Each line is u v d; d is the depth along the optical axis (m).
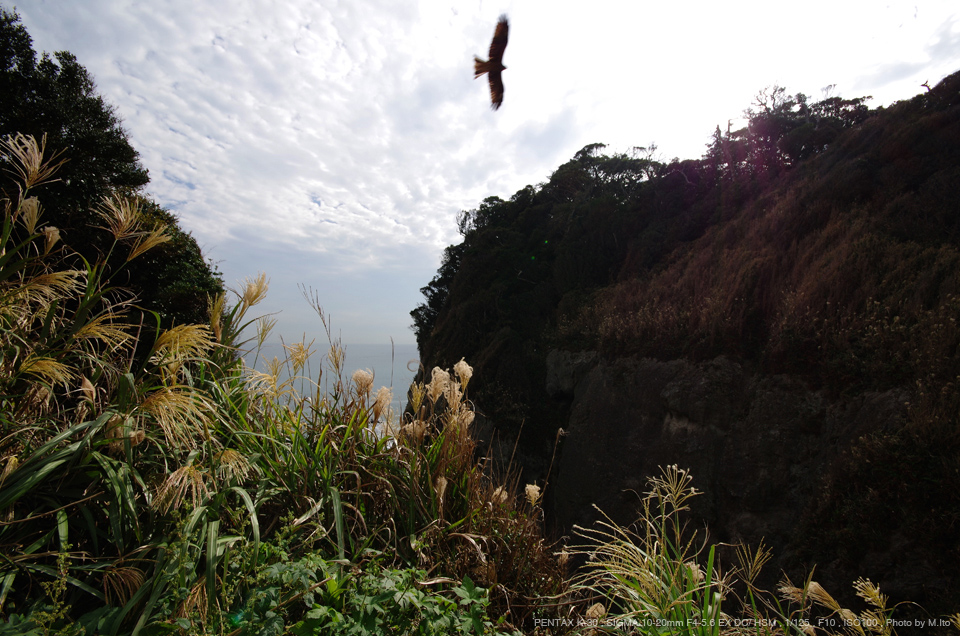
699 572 1.97
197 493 1.49
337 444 2.16
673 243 30.41
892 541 8.87
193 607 1.21
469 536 1.88
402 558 1.84
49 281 1.58
